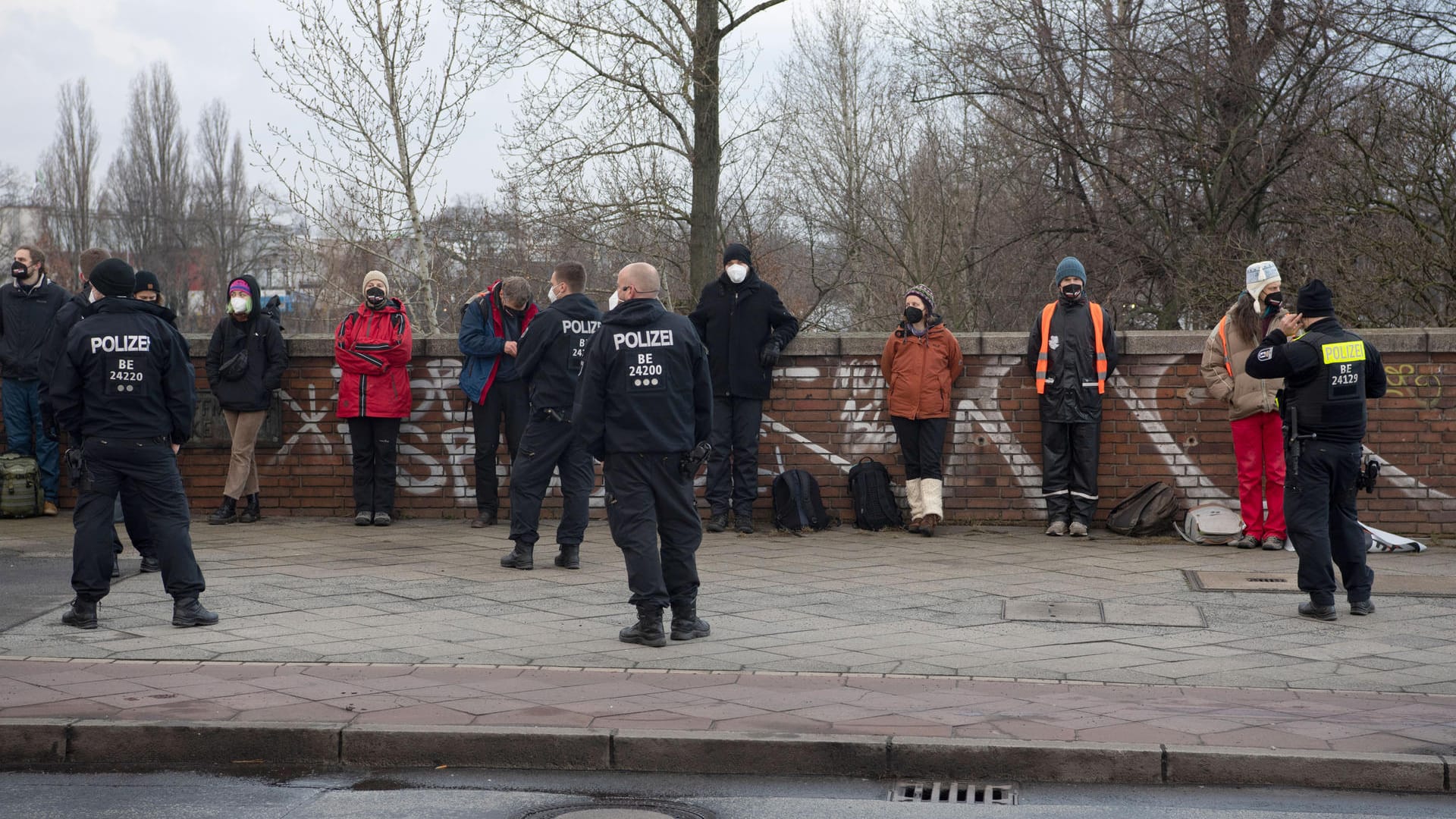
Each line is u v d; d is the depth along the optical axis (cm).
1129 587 934
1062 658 711
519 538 988
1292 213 2175
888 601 876
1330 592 822
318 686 633
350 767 555
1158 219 2397
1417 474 1184
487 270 2059
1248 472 1117
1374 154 1748
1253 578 965
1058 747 542
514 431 1211
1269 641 760
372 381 1207
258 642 731
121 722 563
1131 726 575
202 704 596
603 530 1200
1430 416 1182
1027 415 1225
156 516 769
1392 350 1184
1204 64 2308
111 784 530
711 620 811
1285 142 2222
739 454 1196
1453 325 1598
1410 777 529
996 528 1220
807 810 505
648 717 583
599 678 656
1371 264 1741
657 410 739
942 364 1178
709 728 566
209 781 534
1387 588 924
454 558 1038
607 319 747
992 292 2906
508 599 871
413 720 573
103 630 760
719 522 1200
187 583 772
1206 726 575
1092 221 2508
